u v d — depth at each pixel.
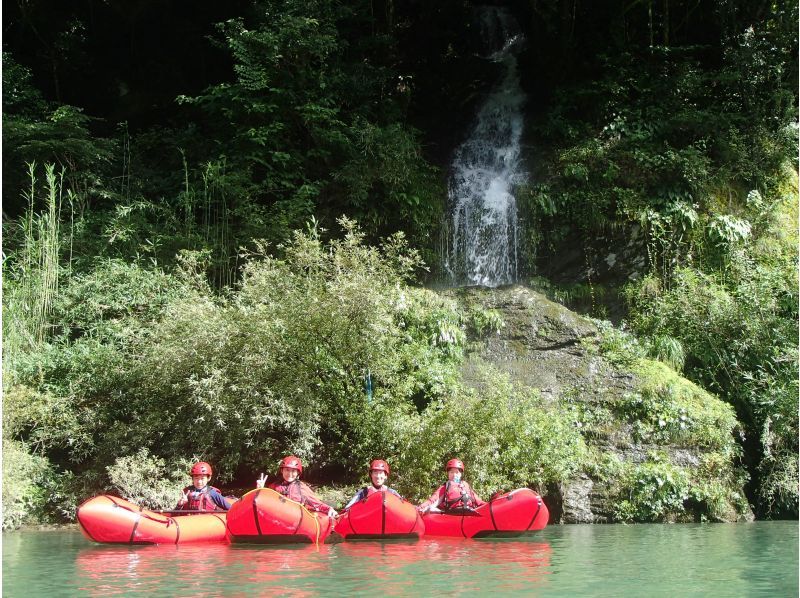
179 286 13.81
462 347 13.68
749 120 18.55
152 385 11.56
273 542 8.06
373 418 11.16
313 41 17.70
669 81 19.11
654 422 12.23
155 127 20.34
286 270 11.91
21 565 6.71
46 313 13.29
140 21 21.28
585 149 18.08
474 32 24.67
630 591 5.41
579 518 11.15
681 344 14.54
